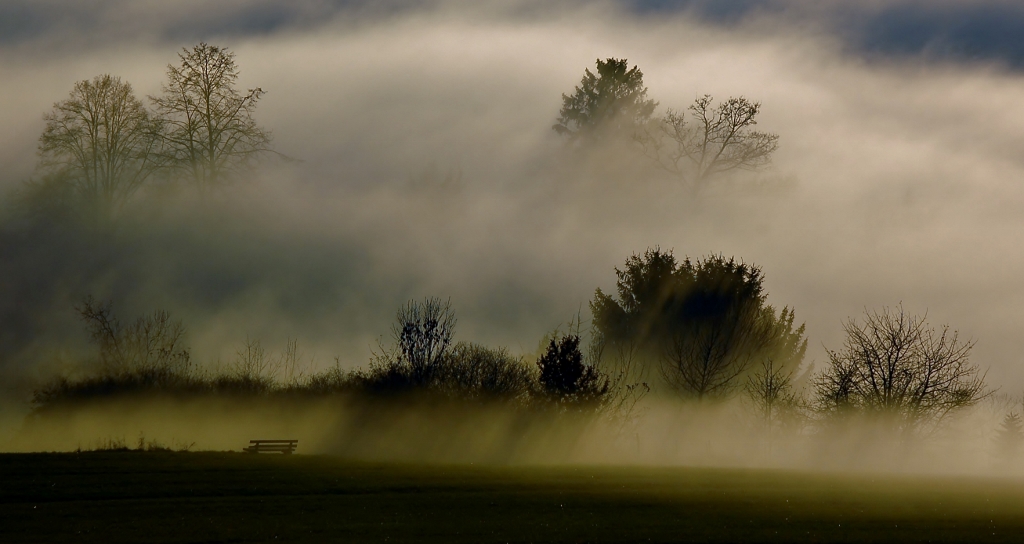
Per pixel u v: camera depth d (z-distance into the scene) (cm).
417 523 2822
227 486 3488
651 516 2964
